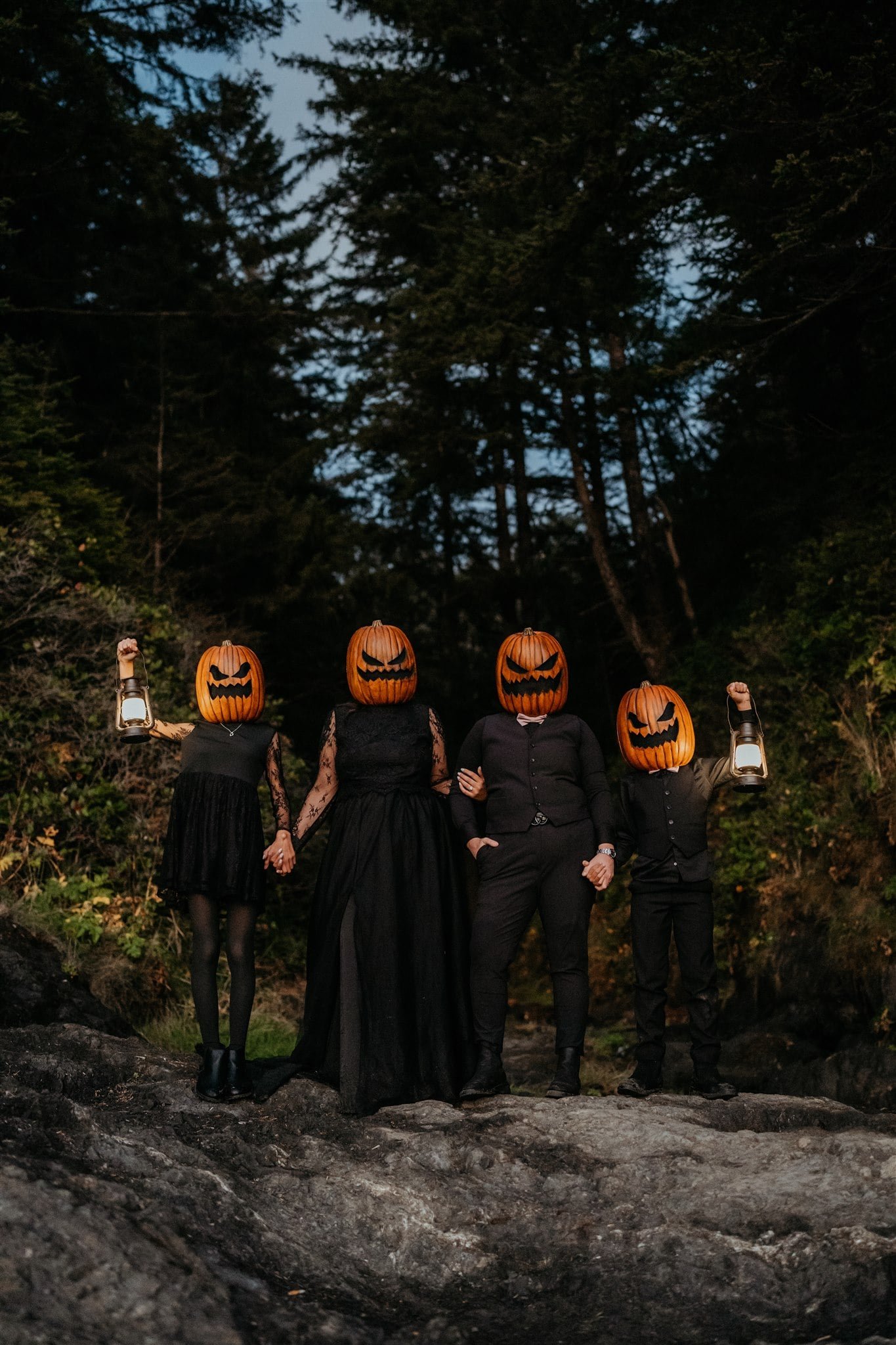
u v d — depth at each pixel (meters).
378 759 4.14
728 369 11.70
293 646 16.88
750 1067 7.53
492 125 17.25
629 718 4.45
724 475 14.55
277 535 16.31
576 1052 4.05
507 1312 2.58
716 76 8.19
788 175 7.43
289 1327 2.35
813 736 9.49
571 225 10.73
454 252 14.55
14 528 8.42
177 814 3.96
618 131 10.16
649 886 4.33
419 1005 3.92
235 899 3.94
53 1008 5.33
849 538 9.68
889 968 6.76
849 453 10.80
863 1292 2.50
